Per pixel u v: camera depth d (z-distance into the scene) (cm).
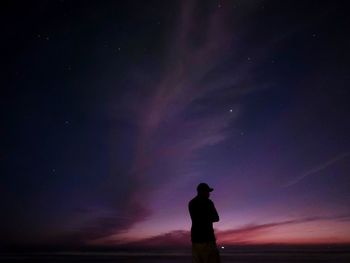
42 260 2714
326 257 2556
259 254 3403
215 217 517
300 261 2208
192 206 523
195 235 511
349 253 2928
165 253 4359
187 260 2538
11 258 3019
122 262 2442
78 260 2697
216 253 507
